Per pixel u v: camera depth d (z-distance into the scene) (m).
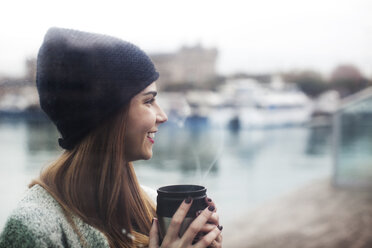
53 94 0.70
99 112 0.71
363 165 4.89
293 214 3.77
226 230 3.45
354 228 3.31
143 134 0.76
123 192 0.78
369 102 5.22
